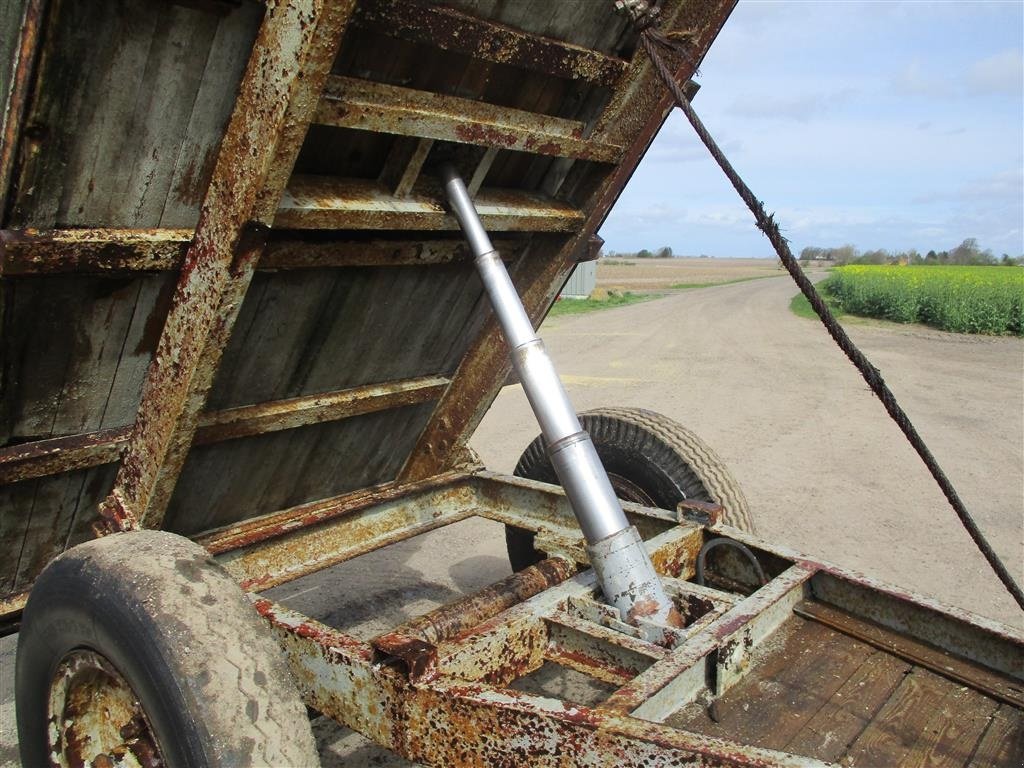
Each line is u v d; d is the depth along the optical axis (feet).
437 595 15.64
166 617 6.59
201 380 8.02
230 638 6.63
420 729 6.93
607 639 7.94
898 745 7.37
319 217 8.00
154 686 6.47
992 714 7.78
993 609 15.10
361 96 7.68
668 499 12.39
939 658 8.49
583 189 10.74
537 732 6.27
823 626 9.12
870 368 7.93
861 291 95.81
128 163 7.18
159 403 8.30
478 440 27.53
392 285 10.04
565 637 8.30
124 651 6.75
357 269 9.45
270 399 10.09
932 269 184.44
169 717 6.33
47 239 7.02
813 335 69.26
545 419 8.84
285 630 8.04
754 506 21.25
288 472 11.14
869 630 8.96
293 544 11.03
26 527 9.23
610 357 52.49
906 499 21.94
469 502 13.02
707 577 10.72
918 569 17.06
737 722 7.56
